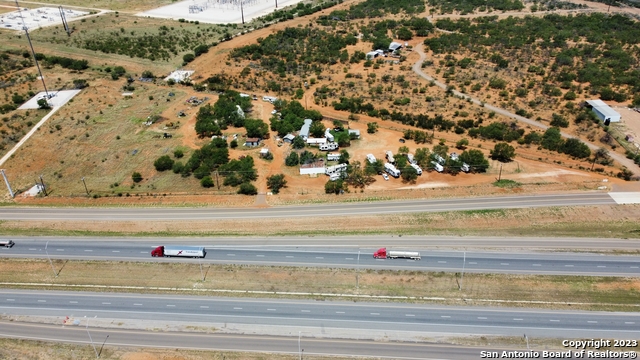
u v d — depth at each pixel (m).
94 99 168.00
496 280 92.00
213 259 99.50
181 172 130.75
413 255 97.31
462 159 128.38
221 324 83.31
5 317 86.12
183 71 194.25
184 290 91.25
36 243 106.06
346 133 141.25
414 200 117.62
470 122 148.88
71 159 136.75
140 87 180.12
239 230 109.06
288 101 169.12
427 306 86.31
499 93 170.38
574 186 121.25
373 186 123.56
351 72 191.88
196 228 110.06
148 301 88.88
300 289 90.88
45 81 179.38
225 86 180.75
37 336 82.00
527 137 141.88
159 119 156.88
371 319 83.69
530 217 110.62
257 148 141.25
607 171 128.38
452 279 92.38
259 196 121.19
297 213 114.31
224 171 127.69
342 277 93.50
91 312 86.75
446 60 199.88
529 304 86.44
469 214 111.62
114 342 80.38
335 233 107.19
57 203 120.69
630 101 166.50
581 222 109.56
